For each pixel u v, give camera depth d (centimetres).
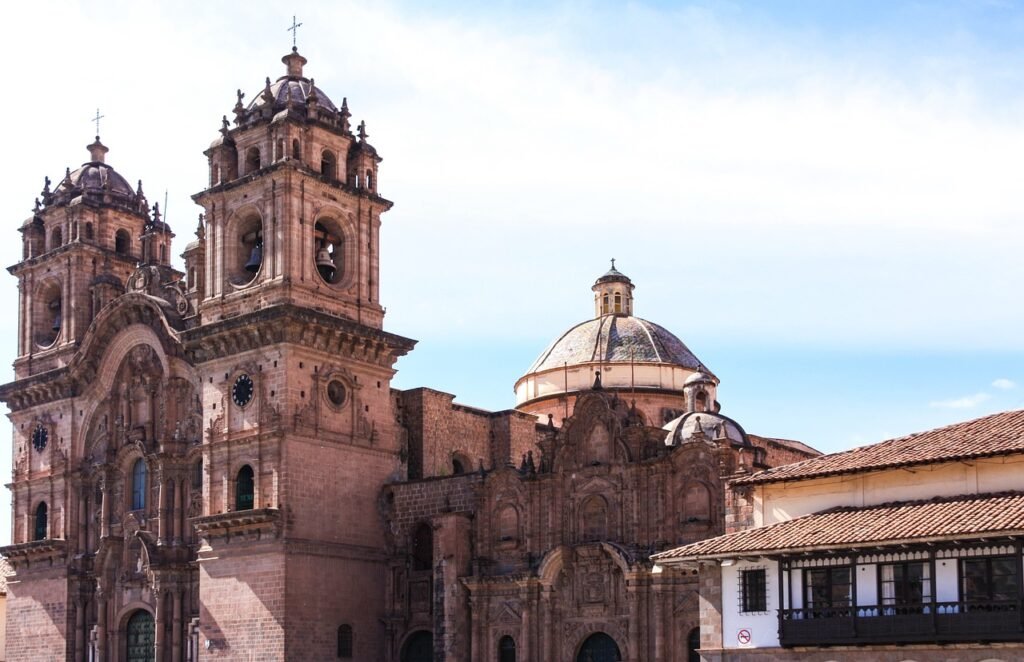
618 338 9900
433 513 8162
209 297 8556
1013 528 4803
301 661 7769
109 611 9044
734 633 5681
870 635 5244
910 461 5484
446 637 7662
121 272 10125
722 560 5656
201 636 8162
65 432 9600
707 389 8356
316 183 8419
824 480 5766
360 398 8438
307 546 7931
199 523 8181
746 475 6184
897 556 5266
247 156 8606
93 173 10325
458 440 9138
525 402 10106
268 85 8619
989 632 4962
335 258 8681
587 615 7281
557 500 7494
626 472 7262
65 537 9406
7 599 10219
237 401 8250
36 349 10000
